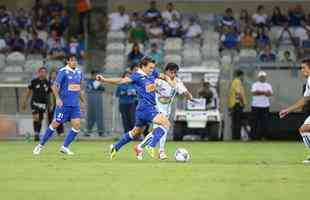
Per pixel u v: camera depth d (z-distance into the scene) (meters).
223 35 116.88
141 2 127.75
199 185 41.78
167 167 51.97
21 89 98.81
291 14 121.06
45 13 121.00
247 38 115.94
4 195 37.78
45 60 111.44
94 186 41.28
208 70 96.25
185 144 85.56
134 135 58.66
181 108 94.75
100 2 128.62
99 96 97.75
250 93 100.19
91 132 98.38
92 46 123.75
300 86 99.44
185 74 96.19
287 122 96.69
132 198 36.59
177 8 127.44
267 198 36.72
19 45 116.06
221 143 88.38
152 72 57.22
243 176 46.50
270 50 111.12
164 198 36.62
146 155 63.44
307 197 37.22
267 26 120.00
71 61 64.75
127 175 46.75
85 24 122.06
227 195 37.78
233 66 101.56
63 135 97.38
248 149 76.31
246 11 122.81
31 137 98.56
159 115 57.69
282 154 68.75
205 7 127.00
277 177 46.00
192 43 117.75
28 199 36.38
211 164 54.94
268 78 99.94
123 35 120.56
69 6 127.88
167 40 116.88
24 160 58.44
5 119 98.56
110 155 60.28
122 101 93.69
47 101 91.81
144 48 114.94
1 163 55.38
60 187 40.88
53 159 59.53
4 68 110.69
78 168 51.06
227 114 98.94
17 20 119.94
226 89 99.31
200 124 93.31
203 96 94.62
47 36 117.56
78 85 64.81
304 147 80.50
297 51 115.81
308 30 119.06
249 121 96.94
